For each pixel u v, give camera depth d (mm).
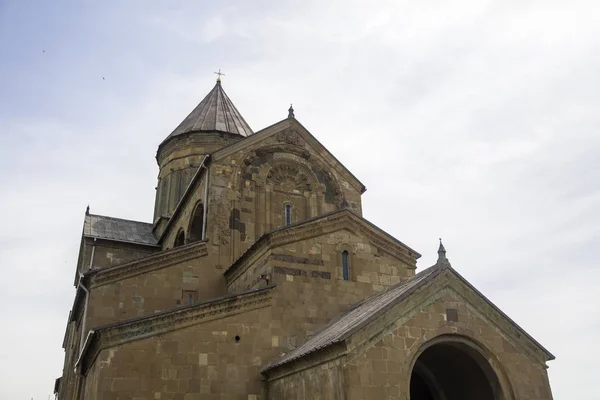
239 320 18484
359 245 21516
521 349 15656
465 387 16531
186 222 27781
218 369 17625
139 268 22734
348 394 13359
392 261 21984
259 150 25984
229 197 24531
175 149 36312
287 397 16344
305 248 20438
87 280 22609
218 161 24844
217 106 38250
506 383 15133
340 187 27328
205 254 23500
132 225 34719
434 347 16109
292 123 27203
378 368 13875
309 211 26188
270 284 19406
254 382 17859
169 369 17062
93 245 30734
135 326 17062
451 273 15578
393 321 14469
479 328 15359
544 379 15562
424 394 18250
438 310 15109
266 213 25156
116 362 16562
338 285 20453
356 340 13898
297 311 19438
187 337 17609
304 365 15570
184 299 22734
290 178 26594
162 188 36469
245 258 21719
